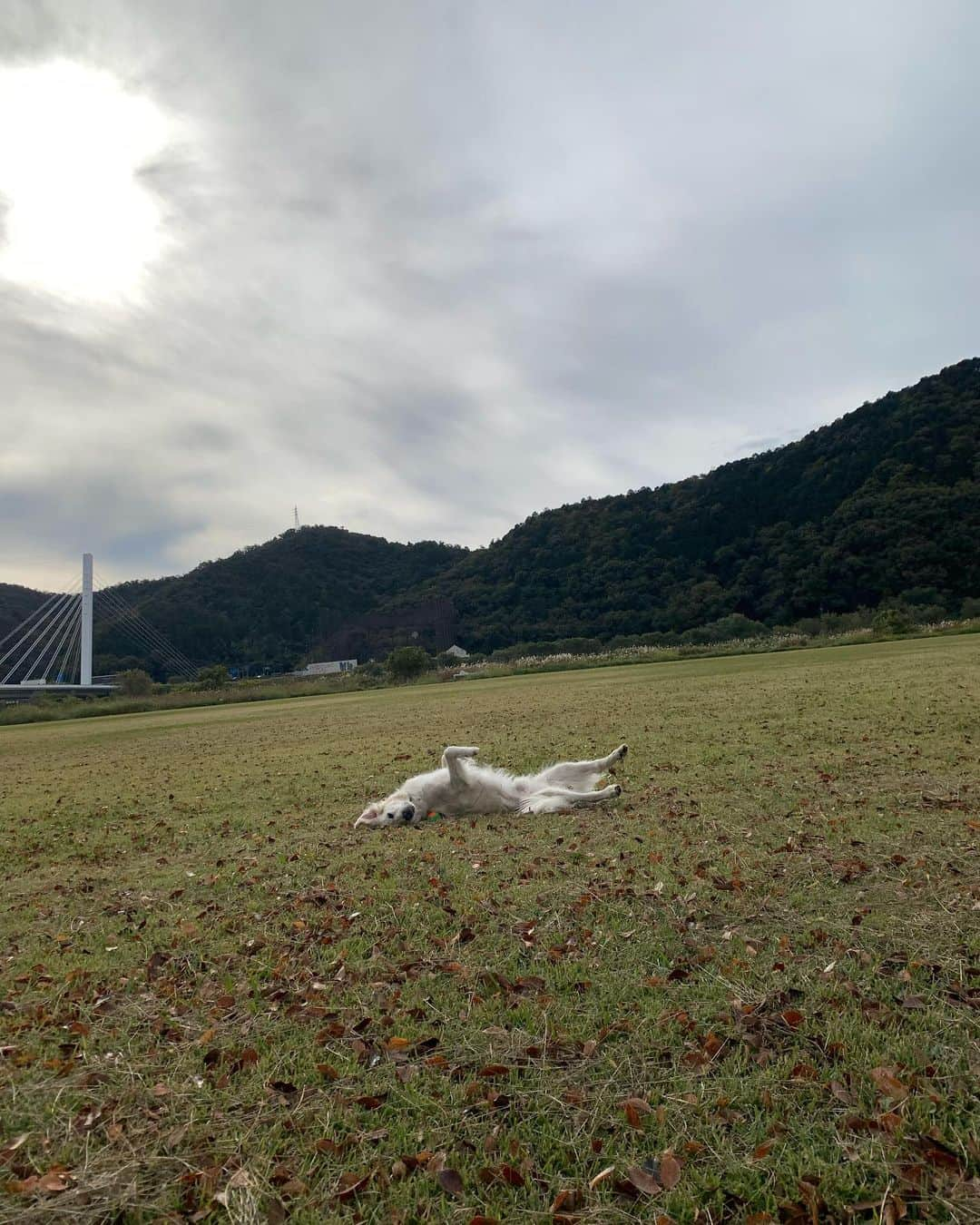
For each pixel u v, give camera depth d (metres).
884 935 3.34
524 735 12.02
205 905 4.61
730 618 56.28
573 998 2.98
